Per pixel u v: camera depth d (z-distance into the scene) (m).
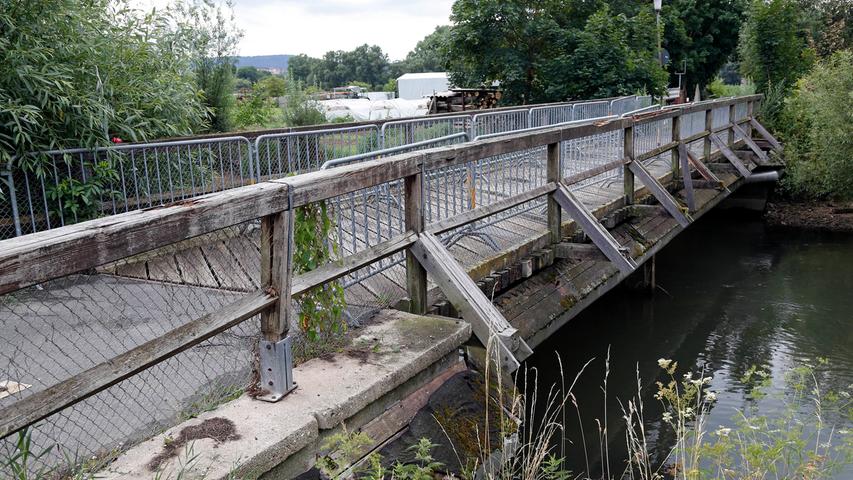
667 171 11.96
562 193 6.66
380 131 8.75
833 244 16.30
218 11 15.00
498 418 3.86
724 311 11.42
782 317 11.06
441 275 4.43
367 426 3.44
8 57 6.46
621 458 6.56
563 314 6.39
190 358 3.74
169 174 7.18
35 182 6.82
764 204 18.94
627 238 8.75
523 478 3.59
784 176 19.69
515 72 25.02
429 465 3.06
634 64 24.53
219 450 2.81
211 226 2.78
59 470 2.75
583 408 7.62
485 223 6.51
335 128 8.15
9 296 4.69
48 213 6.71
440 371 4.05
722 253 15.73
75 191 6.69
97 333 4.34
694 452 3.57
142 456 2.76
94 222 2.41
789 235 17.31
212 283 5.27
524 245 6.40
